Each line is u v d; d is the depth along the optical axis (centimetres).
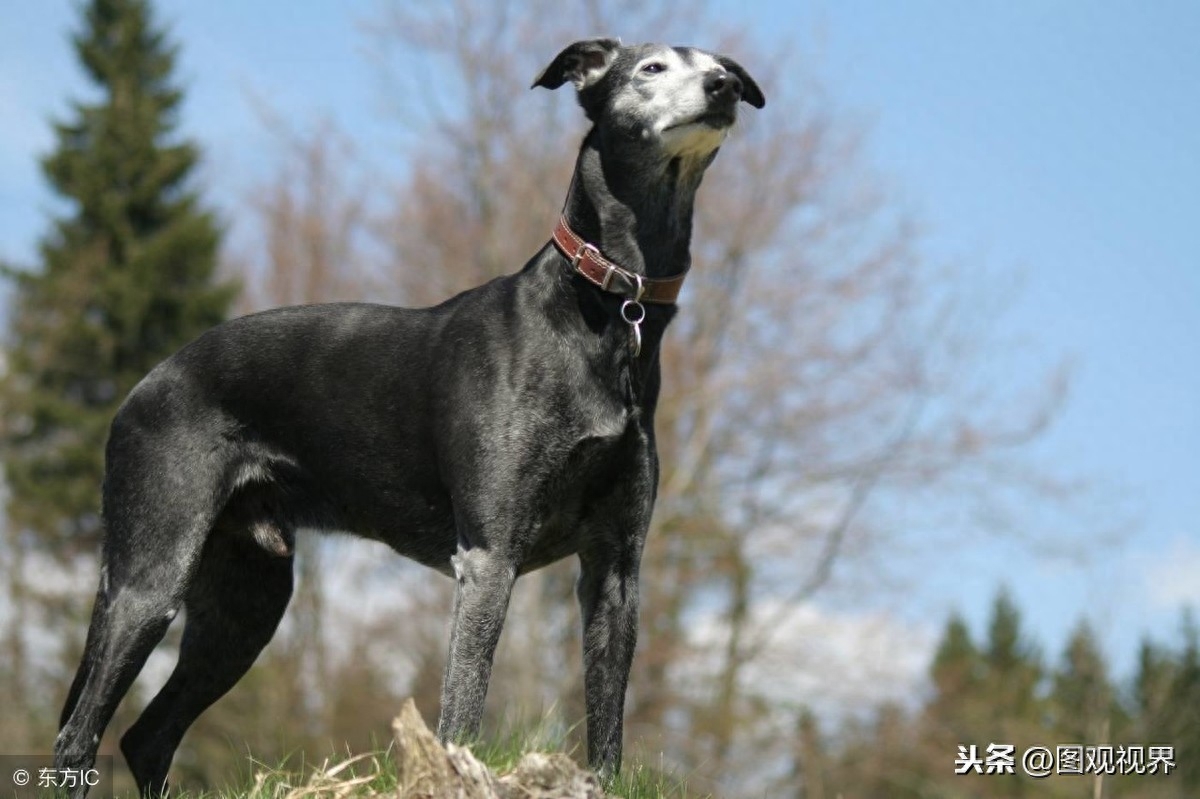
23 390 2223
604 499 508
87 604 2194
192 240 2342
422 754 386
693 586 1806
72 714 543
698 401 1791
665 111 505
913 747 1827
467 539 493
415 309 557
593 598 516
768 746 1791
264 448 561
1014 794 1875
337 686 1986
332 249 2141
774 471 1880
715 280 1891
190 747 1969
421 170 1919
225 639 593
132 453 555
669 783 535
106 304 2292
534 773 392
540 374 493
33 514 2162
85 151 2420
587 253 503
